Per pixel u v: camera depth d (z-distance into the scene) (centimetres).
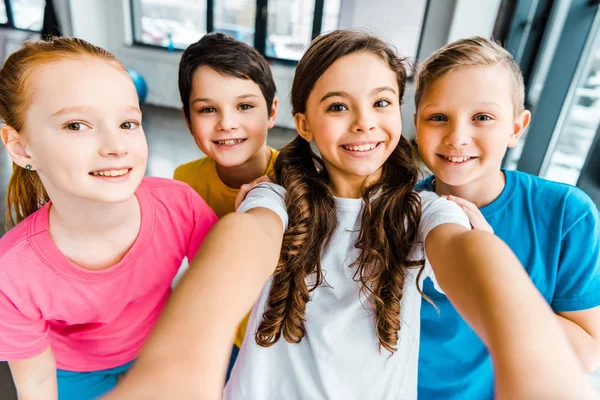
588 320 67
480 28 383
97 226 57
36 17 590
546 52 247
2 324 57
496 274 33
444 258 42
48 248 57
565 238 66
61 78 46
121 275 63
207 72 83
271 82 97
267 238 43
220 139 88
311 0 471
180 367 25
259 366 57
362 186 61
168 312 30
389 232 59
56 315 62
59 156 47
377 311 55
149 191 67
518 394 26
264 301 60
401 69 60
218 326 29
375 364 55
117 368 78
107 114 48
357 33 57
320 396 53
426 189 79
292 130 477
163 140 406
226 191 100
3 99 49
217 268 34
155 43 547
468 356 73
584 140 204
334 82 53
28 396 63
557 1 235
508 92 62
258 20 494
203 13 519
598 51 196
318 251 59
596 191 166
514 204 69
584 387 25
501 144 63
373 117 54
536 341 28
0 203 235
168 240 68
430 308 72
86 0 514
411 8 433
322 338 55
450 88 61
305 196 60
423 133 67
